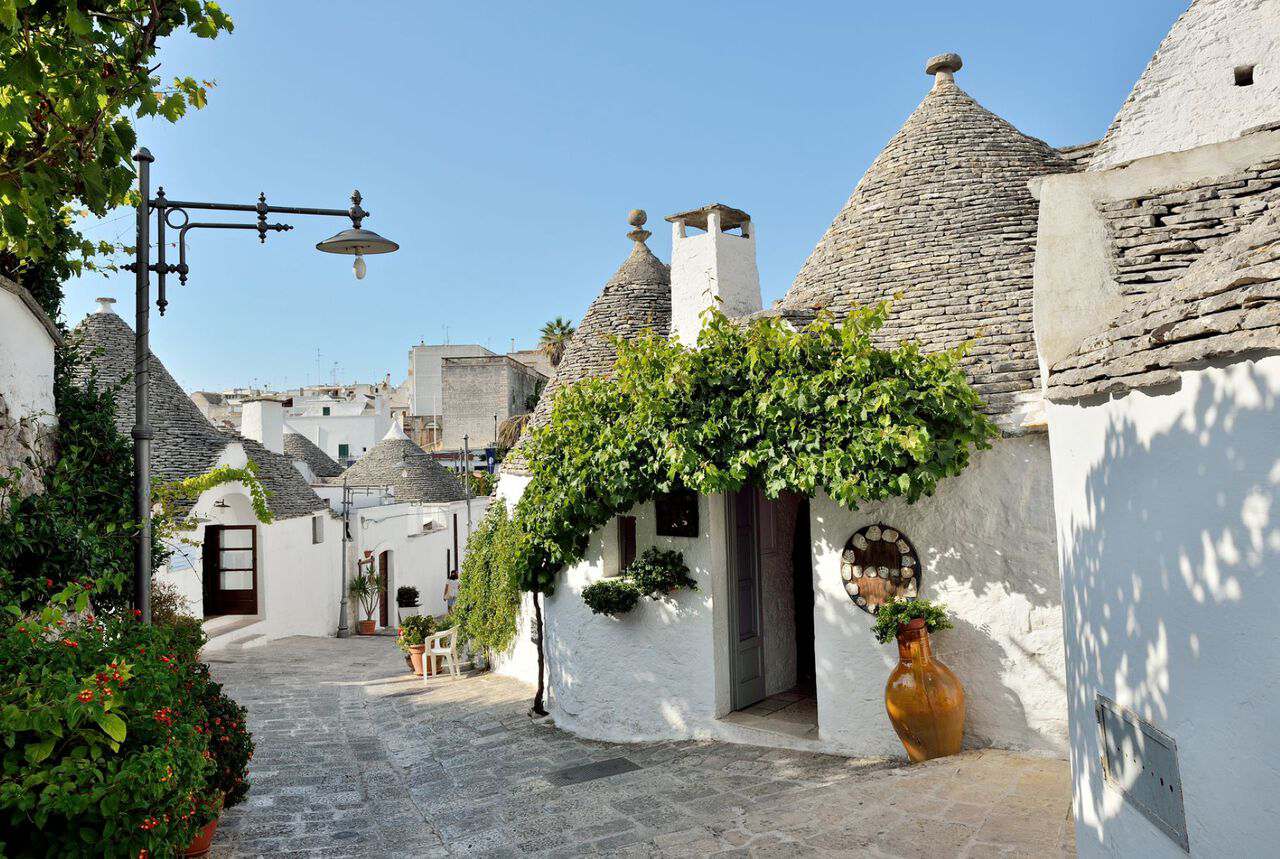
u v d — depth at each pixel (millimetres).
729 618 9078
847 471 7117
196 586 16984
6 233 5070
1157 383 3318
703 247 10422
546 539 9648
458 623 15766
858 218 9812
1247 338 2729
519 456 13031
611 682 9602
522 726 10297
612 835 6180
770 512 9961
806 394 7316
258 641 18891
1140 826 3664
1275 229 3068
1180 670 3256
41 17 4371
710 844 5703
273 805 7270
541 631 10883
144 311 6738
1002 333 7930
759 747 8336
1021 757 6883
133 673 4125
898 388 6930
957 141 9984
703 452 7961
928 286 8641
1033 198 9266
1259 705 2773
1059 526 4719
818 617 8086
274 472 21641
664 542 9258
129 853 3473
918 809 5852
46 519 5910
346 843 6285
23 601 5516
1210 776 3062
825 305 8977
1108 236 5316
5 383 5809
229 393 74812
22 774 3287
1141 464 3555
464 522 33438
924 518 7594
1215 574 3002
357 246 7434
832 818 5879
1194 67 8570
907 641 7078
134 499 6684
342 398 59094
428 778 8281
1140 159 5867
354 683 14500
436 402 60875
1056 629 7070
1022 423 7164
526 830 6473
